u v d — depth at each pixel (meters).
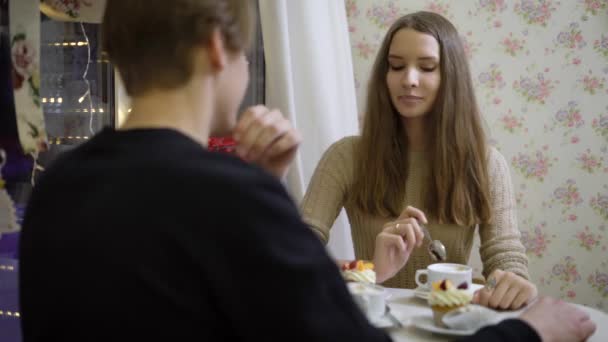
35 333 0.54
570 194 2.22
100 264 0.50
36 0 1.25
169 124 0.58
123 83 0.62
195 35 0.58
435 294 1.04
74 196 0.54
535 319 0.72
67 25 1.59
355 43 2.32
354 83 2.31
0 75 1.25
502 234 1.64
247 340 0.49
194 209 0.50
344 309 0.53
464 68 1.70
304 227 0.53
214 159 0.54
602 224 2.21
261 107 0.81
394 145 1.74
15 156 1.26
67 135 1.60
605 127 2.19
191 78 0.59
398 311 1.14
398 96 1.67
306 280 0.50
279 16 1.94
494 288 1.20
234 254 0.49
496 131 2.25
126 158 0.54
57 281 0.52
